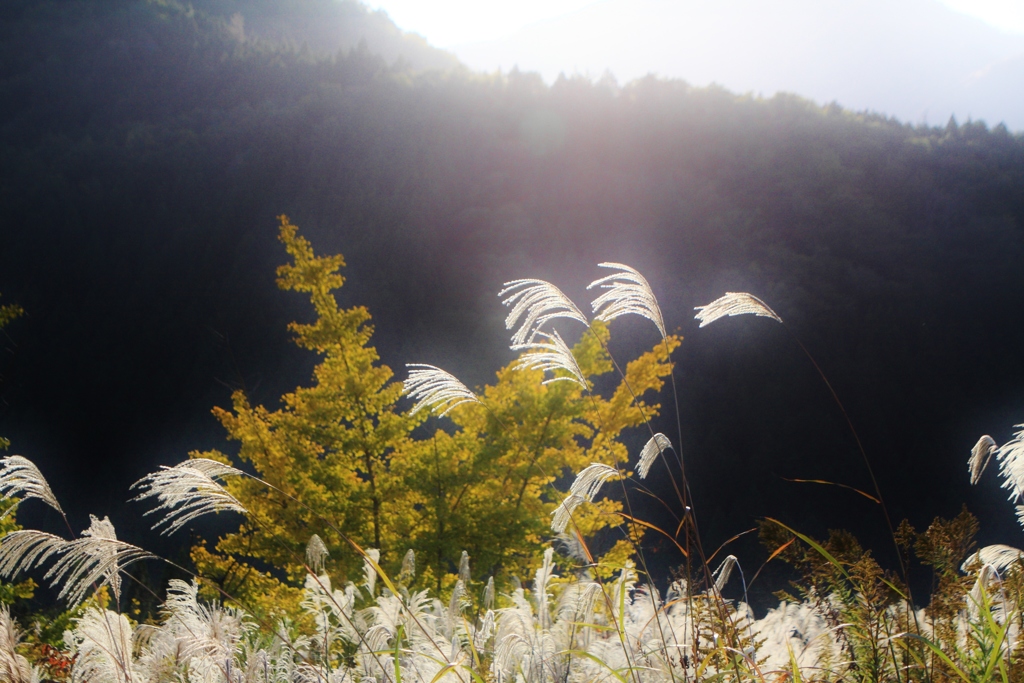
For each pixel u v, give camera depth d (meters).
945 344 105.00
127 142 134.38
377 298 102.50
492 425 11.87
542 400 11.63
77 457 82.44
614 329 63.59
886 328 104.69
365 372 12.58
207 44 186.75
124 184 119.44
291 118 143.62
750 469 83.75
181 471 2.08
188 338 91.94
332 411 12.34
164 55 173.00
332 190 122.12
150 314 94.50
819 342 99.88
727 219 125.31
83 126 150.25
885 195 139.75
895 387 97.56
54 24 176.75
